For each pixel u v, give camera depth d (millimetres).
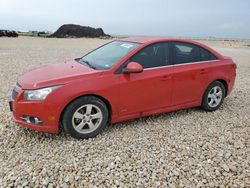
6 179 3160
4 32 48625
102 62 4711
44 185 3096
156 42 4867
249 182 3273
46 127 3938
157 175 3352
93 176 3287
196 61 5332
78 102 4020
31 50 19594
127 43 5070
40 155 3727
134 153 3857
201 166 3574
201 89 5375
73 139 4172
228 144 4238
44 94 3857
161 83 4750
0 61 12406
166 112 5188
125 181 3215
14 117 4195
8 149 3881
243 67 13781
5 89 7027
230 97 6988
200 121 5172
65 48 23344
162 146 4094
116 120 4500
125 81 4367
